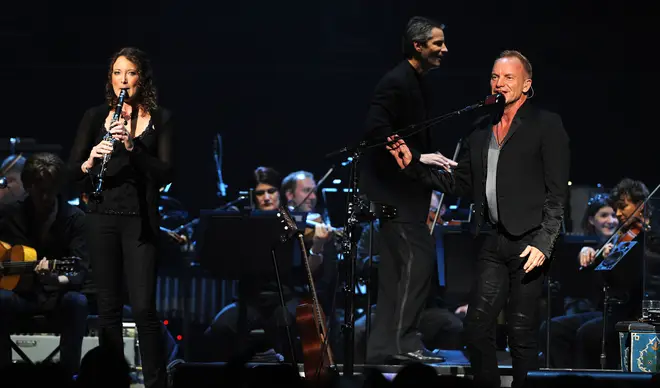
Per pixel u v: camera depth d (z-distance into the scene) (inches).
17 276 823.7
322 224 988.6
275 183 1091.3
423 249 735.7
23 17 1585.9
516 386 629.0
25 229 854.5
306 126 1662.2
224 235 855.1
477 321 643.5
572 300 965.2
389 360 726.5
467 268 900.0
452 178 699.4
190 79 1643.7
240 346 912.9
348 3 1608.0
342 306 1027.3
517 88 639.8
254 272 865.5
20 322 836.6
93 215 631.2
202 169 1644.9
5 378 419.8
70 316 824.9
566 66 1600.6
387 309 737.6
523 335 627.8
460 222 1016.2
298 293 993.5
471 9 1593.3
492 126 660.1
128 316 941.2
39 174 840.3
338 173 1391.5
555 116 641.6
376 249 928.9
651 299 723.4
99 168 627.8
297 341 960.9
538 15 1589.6
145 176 636.1
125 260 633.0
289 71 1638.8
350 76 1647.4
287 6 1616.6
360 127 1653.5
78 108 1625.2
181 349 1082.7
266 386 446.0
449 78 1615.4
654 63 1588.3
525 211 632.4
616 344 859.4
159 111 652.1
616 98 1616.6
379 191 738.8
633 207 876.6
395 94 721.6
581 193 1226.0
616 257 812.6
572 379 448.5
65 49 1601.9
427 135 745.0
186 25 1621.6
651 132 1614.2
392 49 1608.0
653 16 1574.8
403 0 1600.6
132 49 647.1
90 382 442.0
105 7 1601.9
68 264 820.6
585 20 1587.1
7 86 1612.9
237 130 1656.0
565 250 893.8
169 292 1087.0
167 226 1151.0
